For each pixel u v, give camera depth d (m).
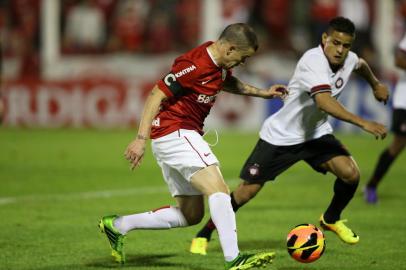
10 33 70.38
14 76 68.25
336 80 18.23
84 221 22.42
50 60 65.19
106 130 56.97
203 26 61.72
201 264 17.02
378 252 18.47
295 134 18.62
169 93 15.41
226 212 15.21
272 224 22.45
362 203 26.78
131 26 67.56
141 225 16.62
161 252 18.41
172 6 67.69
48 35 64.75
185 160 15.55
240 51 15.27
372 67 53.50
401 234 20.89
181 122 15.84
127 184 31.05
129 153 15.08
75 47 68.19
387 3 57.28
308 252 15.70
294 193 29.17
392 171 36.59
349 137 53.19
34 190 29.00
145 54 67.00
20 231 20.72
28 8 71.19
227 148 45.66
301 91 18.30
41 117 59.25
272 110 55.09
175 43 67.62
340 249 18.84
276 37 64.50
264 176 18.81
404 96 25.59
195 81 15.48
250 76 55.16
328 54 17.64
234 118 56.12
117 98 57.81
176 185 16.27
